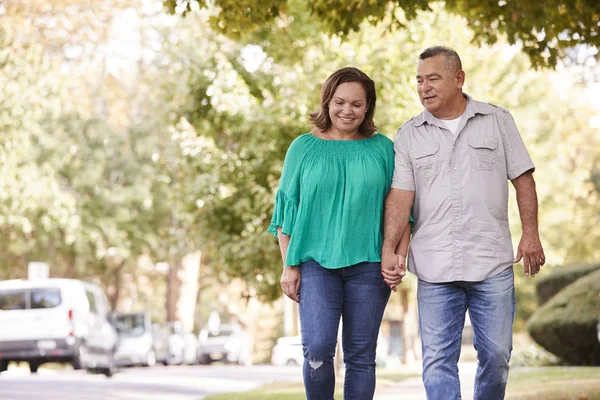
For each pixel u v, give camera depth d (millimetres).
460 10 12211
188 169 20234
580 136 41281
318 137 6562
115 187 43094
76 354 22969
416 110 18188
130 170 43250
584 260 43062
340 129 6508
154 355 36125
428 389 6582
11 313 23031
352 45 18234
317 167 6418
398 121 18094
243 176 19281
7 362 23734
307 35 18406
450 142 6523
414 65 18156
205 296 67000
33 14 32156
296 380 19625
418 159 6543
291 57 18641
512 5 10859
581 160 42000
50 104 32625
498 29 12086
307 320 6383
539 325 21375
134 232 43156
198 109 19750
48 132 41188
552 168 36625
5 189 33844
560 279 24656
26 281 23250
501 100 29047
